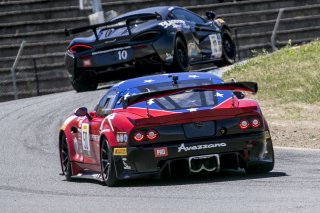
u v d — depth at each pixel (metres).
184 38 66.88
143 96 34.56
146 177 34.84
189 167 34.41
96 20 84.50
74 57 67.56
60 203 32.41
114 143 35.00
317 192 30.11
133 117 34.81
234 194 31.00
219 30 74.31
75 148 40.97
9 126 60.69
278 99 59.81
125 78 69.44
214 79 38.31
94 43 66.94
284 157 41.78
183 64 66.62
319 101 58.09
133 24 67.06
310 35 107.31
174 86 37.62
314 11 110.06
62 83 100.12
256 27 106.25
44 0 110.69
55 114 62.44
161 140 34.34
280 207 27.41
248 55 103.94
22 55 103.94
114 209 29.70
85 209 30.27
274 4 110.56
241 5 109.69
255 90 35.66
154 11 67.69
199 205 29.09
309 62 68.12
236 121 34.72
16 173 43.88
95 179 38.03
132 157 34.47
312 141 47.34
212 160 34.56
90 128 38.38
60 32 105.75
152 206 29.73
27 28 107.88
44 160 47.88
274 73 66.06
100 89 73.19
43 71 101.19
